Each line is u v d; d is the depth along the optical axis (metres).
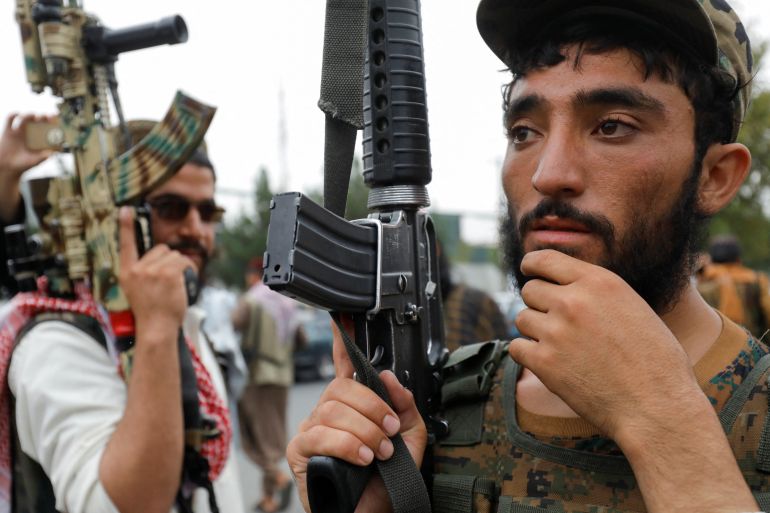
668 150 0.94
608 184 0.93
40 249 1.65
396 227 1.06
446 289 3.06
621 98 0.93
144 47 1.58
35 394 1.51
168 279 1.52
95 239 1.57
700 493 0.79
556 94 0.96
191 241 2.02
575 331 0.87
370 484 1.04
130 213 1.57
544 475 1.02
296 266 0.88
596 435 1.00
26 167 1.75
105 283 1.55
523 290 0.93
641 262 0.94
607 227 0.93
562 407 1.05
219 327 4.24
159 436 1.45
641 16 0.93
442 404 1.18
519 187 1.02
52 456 1.49
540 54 0.98
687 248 0.99
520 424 1.08
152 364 1.47
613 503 0.96
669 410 0.82
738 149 1.01
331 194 1.01
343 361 1.09
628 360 0.84
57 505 1.49
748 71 1.06
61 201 1.61
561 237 0.94
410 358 1.08
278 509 4.71
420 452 1.08
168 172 1.54
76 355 1.54
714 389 0.97
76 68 1.59
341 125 1.02
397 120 1.06
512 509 1.01
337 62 1.02
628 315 0.86
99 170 1.60
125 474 1.42
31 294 1.66
